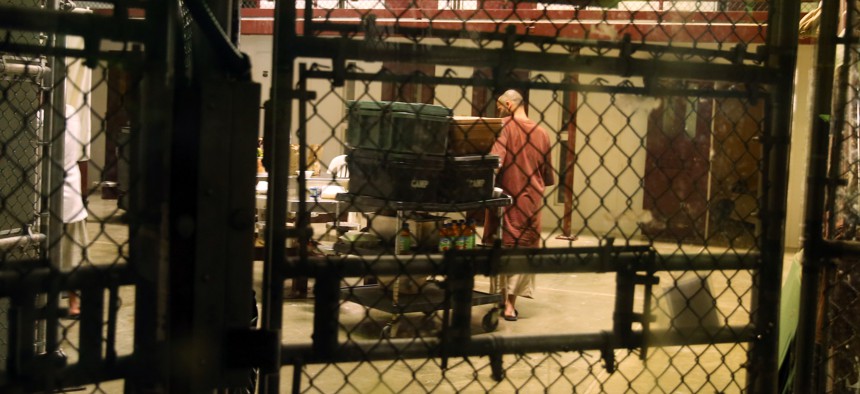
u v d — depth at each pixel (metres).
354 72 1.82
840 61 2.66
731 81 2.04
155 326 1.72
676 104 2.07
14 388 1.64
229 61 1.74
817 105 2.24
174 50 1.70
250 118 1.71
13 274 1.63
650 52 1.98
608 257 2.01
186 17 2.06
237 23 1.92
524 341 2.00
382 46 1.82
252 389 2.11
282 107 1.78
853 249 2.25
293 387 1.87
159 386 1.72
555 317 6.52
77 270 1.69
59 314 1.69
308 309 6.27
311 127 9.80
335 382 4.45
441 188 2.04
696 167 4.32
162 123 1.68
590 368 2.08
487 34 1.88
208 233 1.70
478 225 9.16
